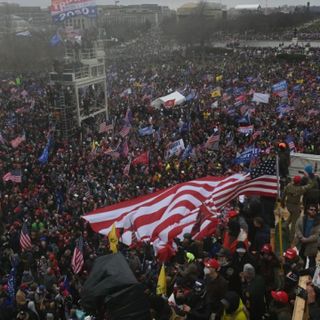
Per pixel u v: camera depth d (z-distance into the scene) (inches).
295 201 503.5
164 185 991.0
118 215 559.8
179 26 5797.2
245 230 442.3
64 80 1747.0
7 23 5895.7
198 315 337.7
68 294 589.0
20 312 499.5
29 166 1167.0
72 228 814.5
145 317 219.5
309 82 2369.6
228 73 2864.2
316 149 1166.3
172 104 1908.2
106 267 231.6
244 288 359.9
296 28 6161.4
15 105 2038.6
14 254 732.0
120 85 2652.6
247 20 6555.1
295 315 331.3
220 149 1246.9
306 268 394.3
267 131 1398.9
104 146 1325.0
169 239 513.7
